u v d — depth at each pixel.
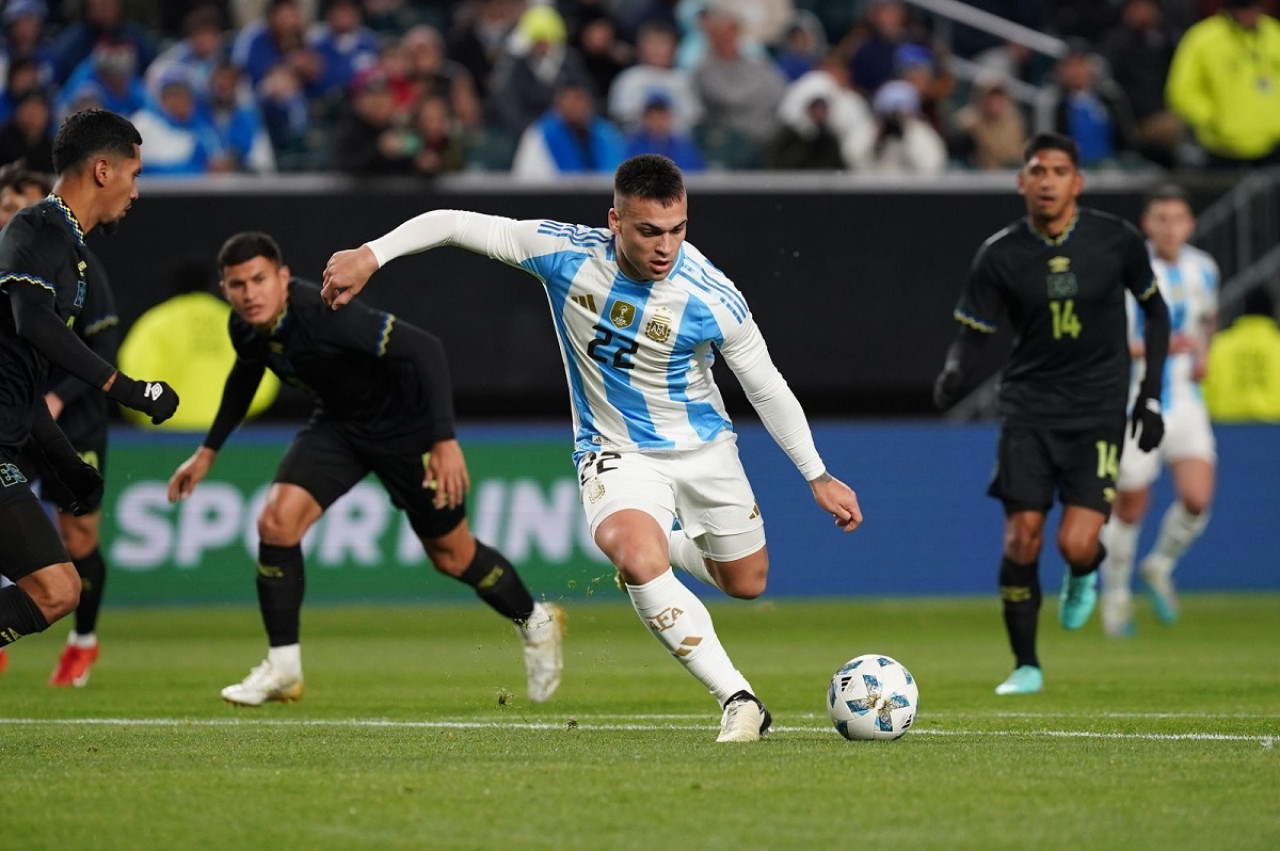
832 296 54.50
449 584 55.78
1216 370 57.59
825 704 30.20
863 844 15.55
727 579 24.84
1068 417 32.19
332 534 55.25
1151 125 62.47
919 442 57.62
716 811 17.06
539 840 15.71
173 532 54.88
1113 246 31.91
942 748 21.80
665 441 23.50
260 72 64.31
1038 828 16.27
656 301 22.69
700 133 63.44
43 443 22.78
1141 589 58.62
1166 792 18.27
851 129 64.94
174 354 52.84
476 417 57.16
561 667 30.84
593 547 56.00
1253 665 38.00
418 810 17.14
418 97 57.03
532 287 54.00
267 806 17.38
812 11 76.00
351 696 31.84
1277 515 58.53
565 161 58.47
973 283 32.75
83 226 22.16
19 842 15.70
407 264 53.50
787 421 23.22
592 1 68.38
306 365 29.30
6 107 60.84
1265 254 56.94
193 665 39.06
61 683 34.44
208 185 52.91
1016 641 32.53
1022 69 72.12
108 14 64.31
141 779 19.16
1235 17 62.84
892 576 57.66
